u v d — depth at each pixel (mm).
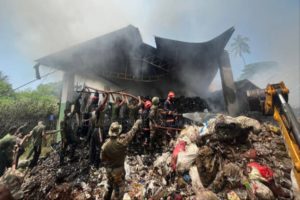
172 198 4879
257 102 5262
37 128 7836
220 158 5168
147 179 5691
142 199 4941
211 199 4328
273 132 6551
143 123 7172
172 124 7836
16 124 14781
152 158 6578
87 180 5984
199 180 4953
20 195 5492
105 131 7051
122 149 4523
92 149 6684
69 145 7914
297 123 3346
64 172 6461
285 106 3555
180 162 5395
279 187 4586
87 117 7875
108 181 4559
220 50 11852
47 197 5668
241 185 4602
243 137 5746
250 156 5352
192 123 7875
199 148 5676
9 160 6848
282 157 5520
